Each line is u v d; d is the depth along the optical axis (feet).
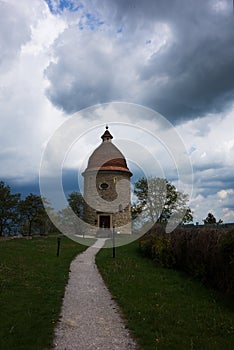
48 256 39.04
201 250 24.17
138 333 14.17
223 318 16.20
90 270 31.07
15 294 20.04
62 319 16.35
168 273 28.53
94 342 13.43
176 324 15.33
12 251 41.16
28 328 14.47
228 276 19.99
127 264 33.32
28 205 101.50
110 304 19.24
